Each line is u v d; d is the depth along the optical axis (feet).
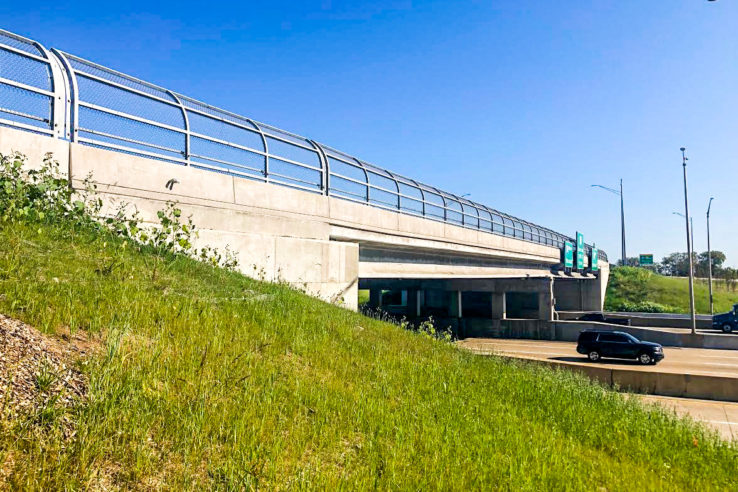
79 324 17.79
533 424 25.49
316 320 32.40
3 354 13.52
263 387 18.37
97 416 12.68
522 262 164.86
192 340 20.11
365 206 67.15
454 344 46.42
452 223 101.40
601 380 65.41
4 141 28.73
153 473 11.84
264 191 48.24
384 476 14.73
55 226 28.86
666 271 376.89
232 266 40.37
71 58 35.19
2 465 10.07
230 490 11.84
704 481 24.32
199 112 44.06
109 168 34.60
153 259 31.63
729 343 117.91
